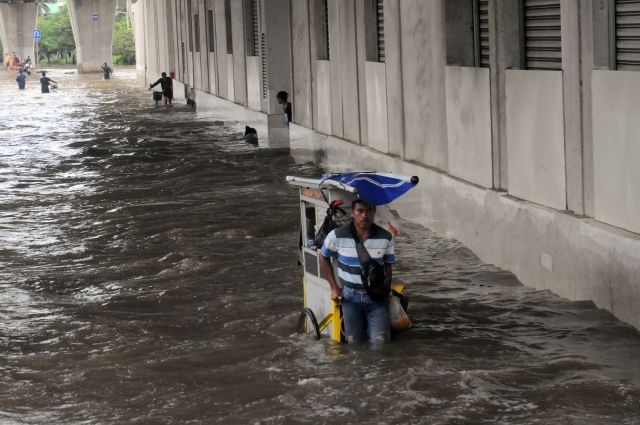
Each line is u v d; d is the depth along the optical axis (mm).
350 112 19328
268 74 26188
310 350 9211
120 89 63312
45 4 125438
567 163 10461
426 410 7551
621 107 9273
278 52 26109
